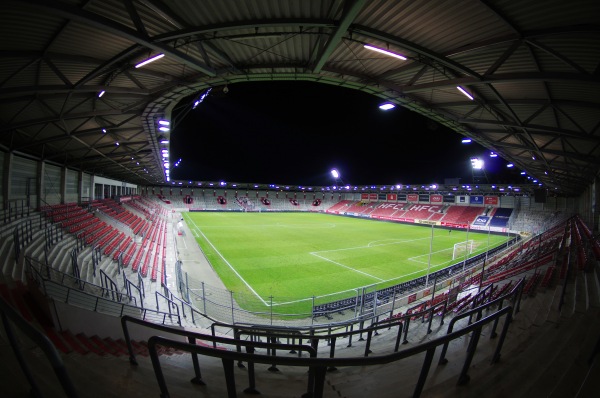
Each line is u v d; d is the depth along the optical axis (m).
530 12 5.31
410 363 4.86
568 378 3.51
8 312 2.19
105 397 2.94
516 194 47.28
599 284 8.45
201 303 13.52
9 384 2.72
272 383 3.96
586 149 12.33
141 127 16.11
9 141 14.60
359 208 69.44
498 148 16.58
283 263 21.92
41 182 18.03
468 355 3.47
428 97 11.03
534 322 6.49
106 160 25.17
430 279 18.27
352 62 9.11
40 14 5.49
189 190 71.06
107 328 7.51
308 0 5.97
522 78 6.33
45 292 6.93
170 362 4.58
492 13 5.65
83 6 5.59
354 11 4.92
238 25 6.03
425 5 5.75
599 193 18.11
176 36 5.98
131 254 17.20
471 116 12.12
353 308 13.58
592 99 8.06
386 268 21.33
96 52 7.33
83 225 18.44
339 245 29.61
